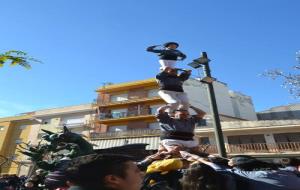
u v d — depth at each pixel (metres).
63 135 3.45
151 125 35.09
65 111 40.69
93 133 35.72
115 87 39.53
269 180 2.57
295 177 2.69
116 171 1.43
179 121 3.82
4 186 8.95
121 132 34.56
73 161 1.49
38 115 42.25
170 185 2.61
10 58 2.96
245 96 40.22
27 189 3.91
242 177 2.66
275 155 25.62
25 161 37.12
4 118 44.81
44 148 3.53
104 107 38.81
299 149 25.03
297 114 35.03
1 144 42.00
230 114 36.09
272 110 37.94
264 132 27.34
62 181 2.12
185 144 3.65
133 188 1.48
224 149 8.03
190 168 2.50
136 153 3.50
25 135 42.22
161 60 4.49
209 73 8.91
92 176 1.39
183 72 4.49
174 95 4.18
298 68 13.52
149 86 37.88
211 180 2.37
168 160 2.72
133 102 37.00
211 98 8.70
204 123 30.66
